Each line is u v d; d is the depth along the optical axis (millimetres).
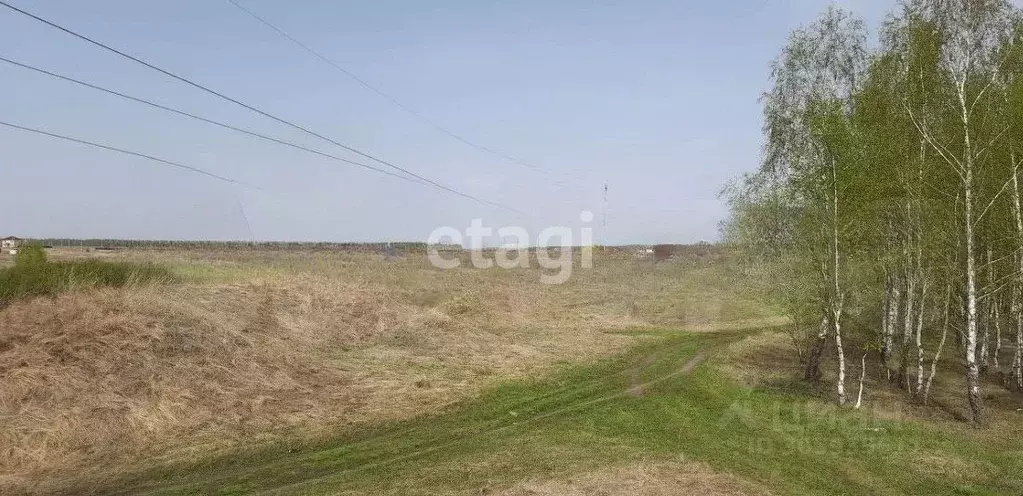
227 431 9180
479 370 14000
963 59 11641
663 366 15195
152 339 11312
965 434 10242
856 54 15922
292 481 7391
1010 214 12570
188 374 10734
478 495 6902
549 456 8375
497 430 9703
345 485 7242
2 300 12062
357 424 9883
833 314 12477
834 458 8844
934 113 12445
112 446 8336
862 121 13516
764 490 7375
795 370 15562
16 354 9750
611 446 8922
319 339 15047
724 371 14805
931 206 12703
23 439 7953
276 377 11859
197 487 7176
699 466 8125
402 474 7621
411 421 10156
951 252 12805
